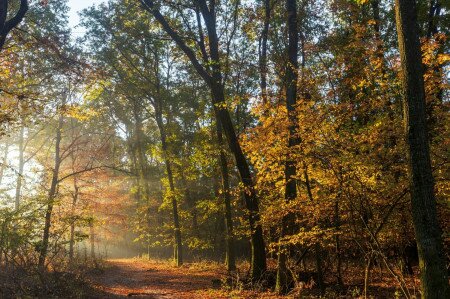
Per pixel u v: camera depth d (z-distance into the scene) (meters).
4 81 15.49
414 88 7.93
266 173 14.32
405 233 11.78
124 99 31.72
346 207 11.65
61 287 12.08
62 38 16.00
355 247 13.37
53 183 20.84
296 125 12.51
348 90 13.17
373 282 13.73
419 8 19.33
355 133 12.31
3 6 11.55
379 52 13.22
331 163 11.04
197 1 18.67
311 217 12.41
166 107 29.41
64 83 19.58
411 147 7.87
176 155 28.64
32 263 11.82
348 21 19.77
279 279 13.64
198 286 16.94
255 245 15.95
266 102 13.88
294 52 14.41
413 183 7.82
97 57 25.80
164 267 27.17
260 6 17.92
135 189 33.88
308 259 17.56
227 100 18.47
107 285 17.16
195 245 29.19
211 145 21.64
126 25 24.00
